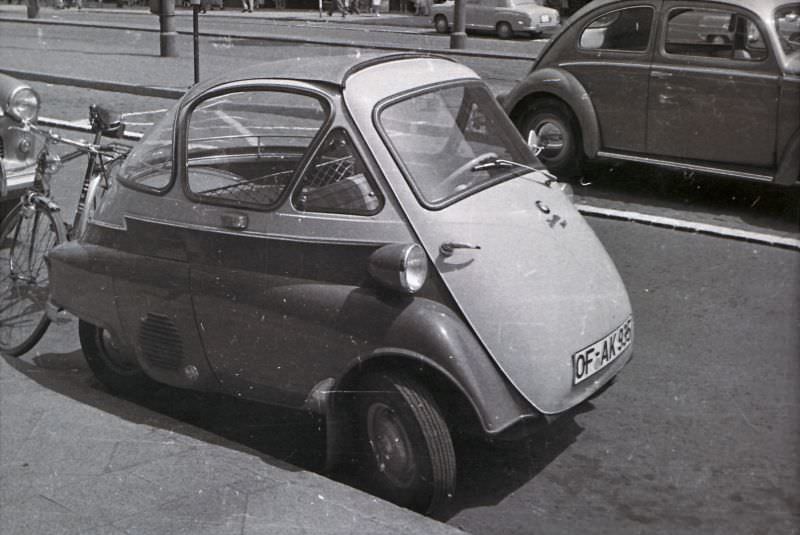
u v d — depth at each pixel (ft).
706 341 17.67
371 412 12.32
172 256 14.05
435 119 13.74
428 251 12.41
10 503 11.62
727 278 20.92
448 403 12.37
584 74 28.48
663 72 26.84
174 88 47.80
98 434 13.70
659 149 27.50
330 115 13.23
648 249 22.98
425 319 12.04
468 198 13.21
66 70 56.49
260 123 13.84
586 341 12.94
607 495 12.80
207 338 13.83
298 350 12.89
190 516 11.30
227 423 15.05
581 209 26.02
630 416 14.97
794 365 16.57
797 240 23.20
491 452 13.96
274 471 12.54
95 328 15.96
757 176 25.79
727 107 25.88
